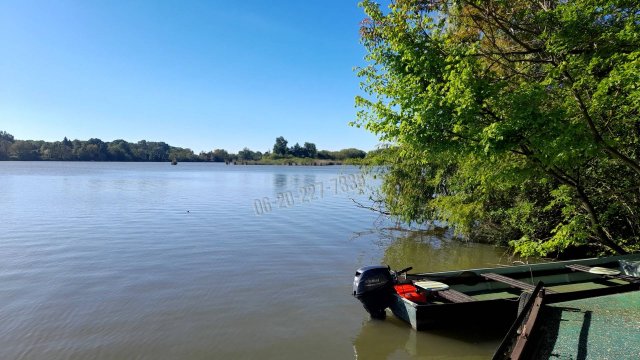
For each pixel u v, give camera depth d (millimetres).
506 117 7258
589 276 11133
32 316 10352
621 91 8133
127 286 12805
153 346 8820
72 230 22406
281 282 13352
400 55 8391
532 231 15398
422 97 7707
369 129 8648
